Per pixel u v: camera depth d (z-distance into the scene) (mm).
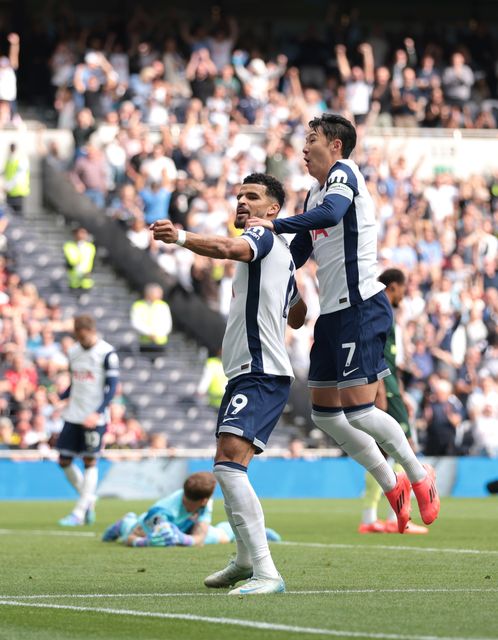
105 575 13258
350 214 11906
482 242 41938
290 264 11469
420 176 45688
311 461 33781
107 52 43031
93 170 39031
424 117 46469
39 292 36844
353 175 11773
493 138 46438
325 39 48875
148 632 8984
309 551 16469
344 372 11977
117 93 41719
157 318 36625
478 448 35781
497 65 49688
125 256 38594
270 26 48625
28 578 12961
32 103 42781
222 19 45094
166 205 38562
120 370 36094
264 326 11234
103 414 22312
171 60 43500
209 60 42688
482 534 19641
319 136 12125
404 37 47875
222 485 11211
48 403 32438
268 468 33281
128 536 17250
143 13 44594
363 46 46188
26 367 32719
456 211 42969
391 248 40031
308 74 45969
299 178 40469
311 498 33062
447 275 40688
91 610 10188
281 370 11273
